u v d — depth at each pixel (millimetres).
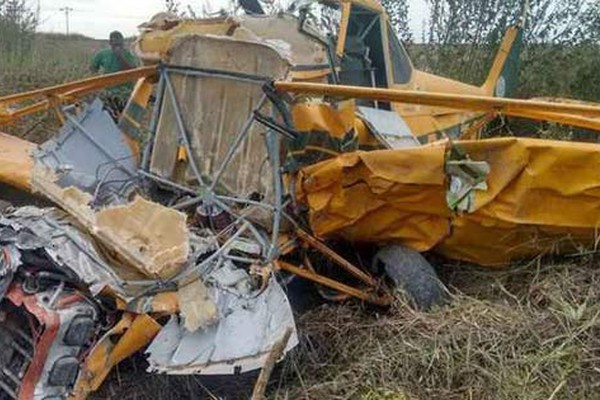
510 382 3631
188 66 4836
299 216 4582
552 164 4105
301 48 5699
